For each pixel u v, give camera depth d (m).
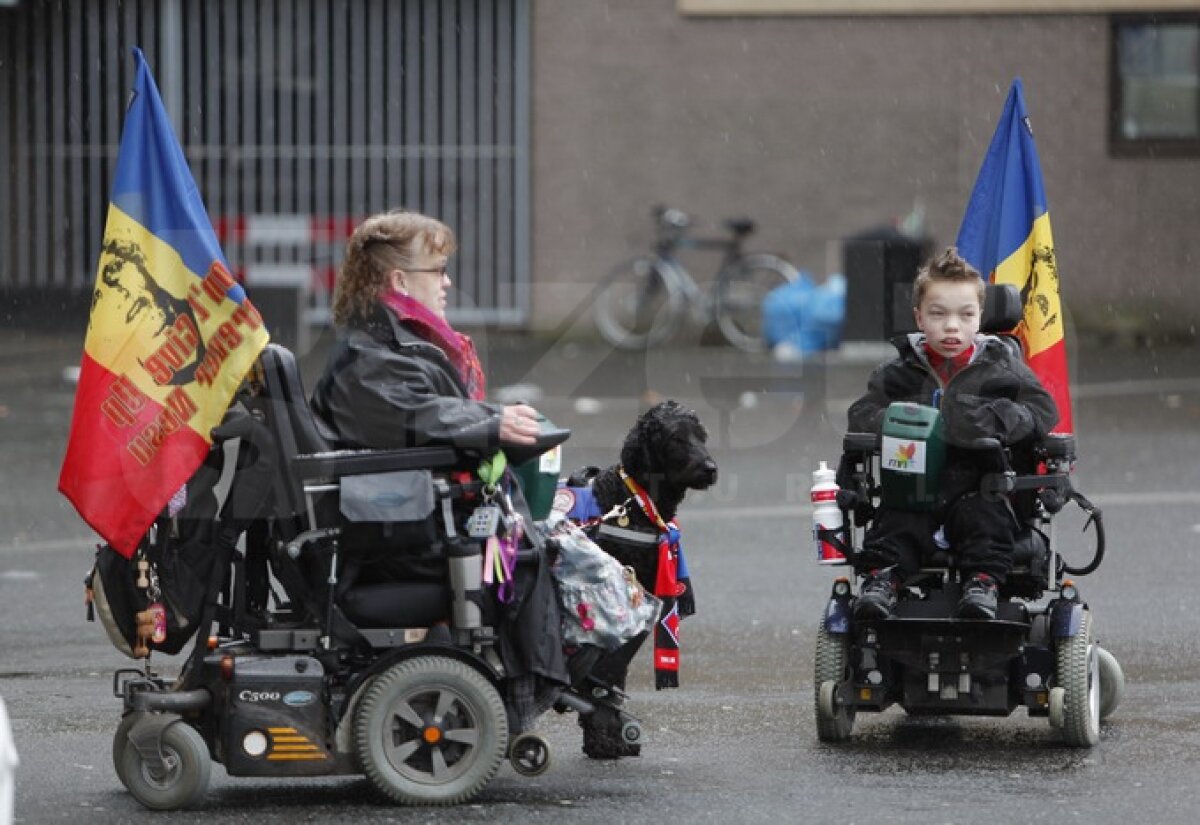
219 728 13.60
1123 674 18.09
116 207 13.73
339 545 13.48
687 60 51.84
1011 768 14.59
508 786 14.18
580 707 14.39
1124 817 13.09
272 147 51.91
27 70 51.41
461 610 13.49
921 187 51.81
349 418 13.66
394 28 51.66
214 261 13.62
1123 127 51.94
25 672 18.64
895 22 51.62
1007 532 14.87
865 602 14.56
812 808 13.40
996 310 16.11
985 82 51.69
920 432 14.77
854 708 15.62
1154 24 51.47
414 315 13.94
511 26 51.69
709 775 14.49
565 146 51.97
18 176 51.59
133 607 13.61
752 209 52.03
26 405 39.25
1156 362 47.09
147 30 51.41
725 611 21.53
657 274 49.34
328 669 13.62
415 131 51.94
